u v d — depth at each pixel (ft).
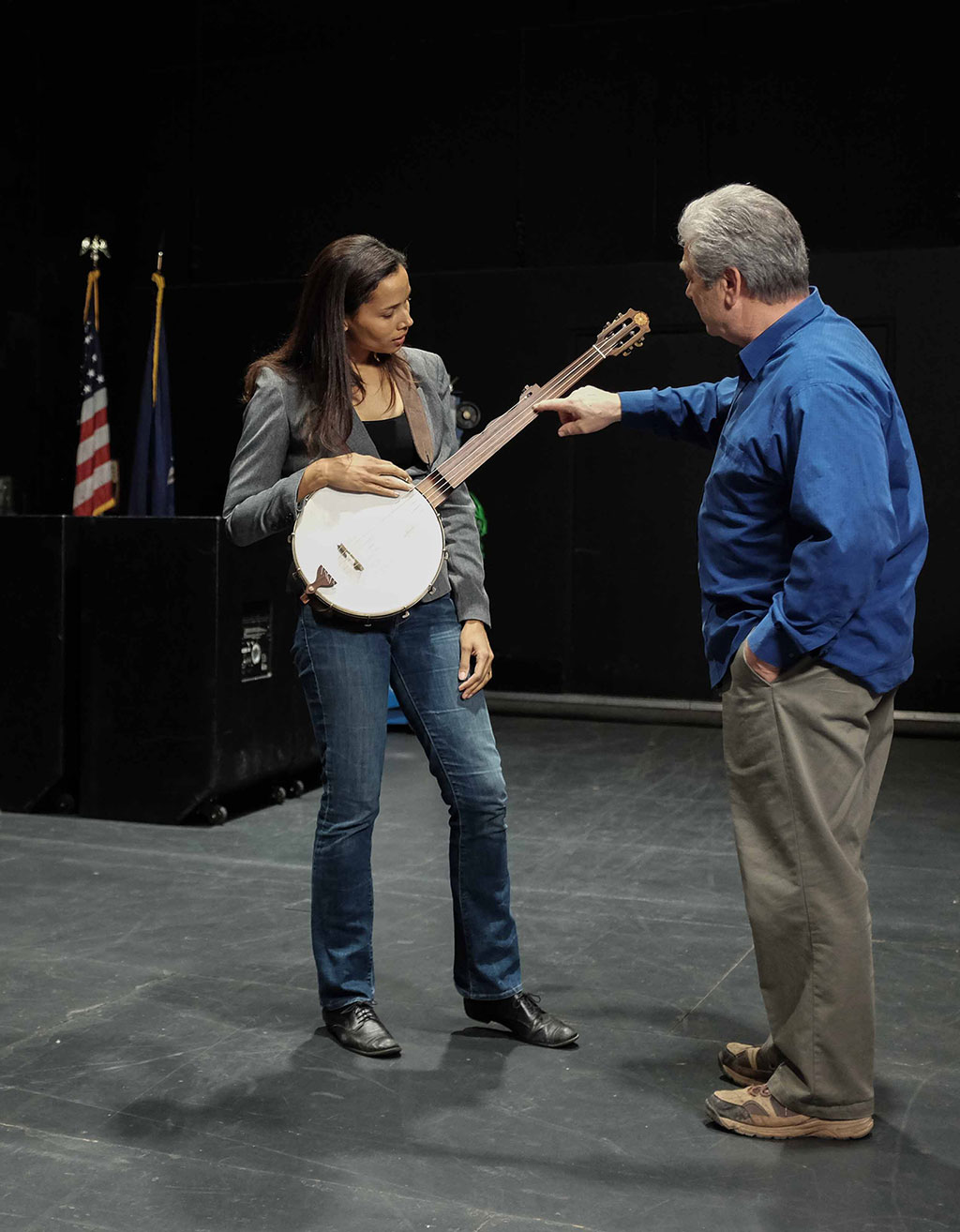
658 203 21.98
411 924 9.98
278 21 23.61
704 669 22.11
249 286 24.07
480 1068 7.21
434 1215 5.59
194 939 9.53
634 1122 6.53
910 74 20.59
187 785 13.34
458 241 23.08
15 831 13.17
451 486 7.28
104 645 13.57
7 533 13.91
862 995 6.23
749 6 21.26
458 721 7.30
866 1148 6.25
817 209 21.18
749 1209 5.65
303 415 7.27
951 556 20.59
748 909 6.36
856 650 6.08
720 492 6.37
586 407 7.49
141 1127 6.44
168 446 20.13
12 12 23.56
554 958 9.17
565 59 22.26
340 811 7.34
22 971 8.77
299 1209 5.64
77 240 24.67
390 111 23.24
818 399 5.87
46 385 24.49
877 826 13.73
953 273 20.43
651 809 14.42
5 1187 5.82
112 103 24.47
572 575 22.63
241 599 13.62
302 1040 7.59
